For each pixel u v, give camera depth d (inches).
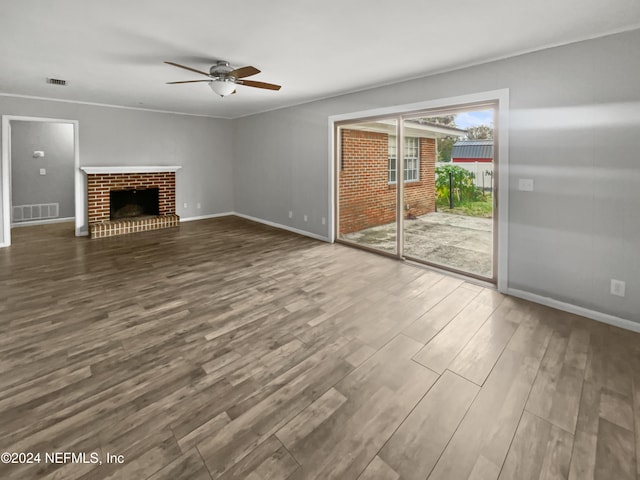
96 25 100.1
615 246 106.7
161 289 136.5
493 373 82.7
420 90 153.9
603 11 89.9
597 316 111.2
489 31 103.2
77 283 143.0
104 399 73.8
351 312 116.4
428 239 223.0
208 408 71.4
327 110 204.2
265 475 55.9
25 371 83.2
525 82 120.9
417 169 283.4
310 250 196.1
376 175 257.8
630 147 101.6
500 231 131.7
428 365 86.2
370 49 119.0
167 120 265.0
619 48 101.2
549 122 116.3
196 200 288.5
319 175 216.7
